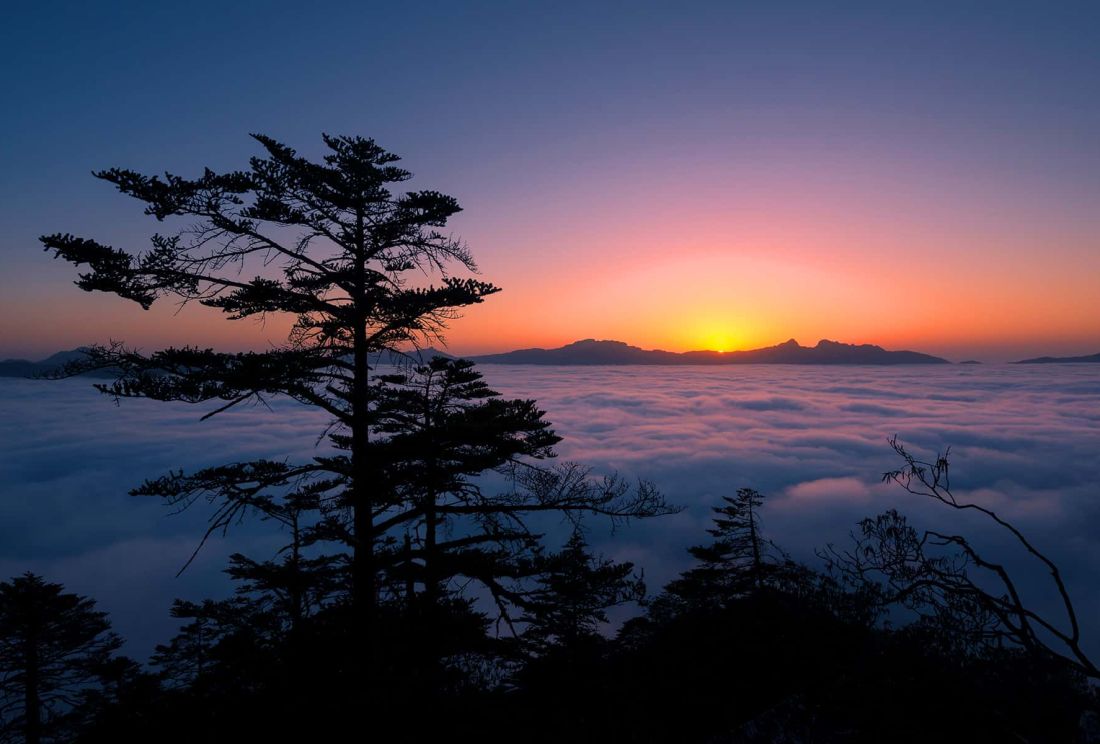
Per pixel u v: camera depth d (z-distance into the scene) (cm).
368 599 1226
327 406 1152
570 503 1237
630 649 1514
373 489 1165
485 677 1587
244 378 1051
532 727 1141
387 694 1208
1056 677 623
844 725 735
